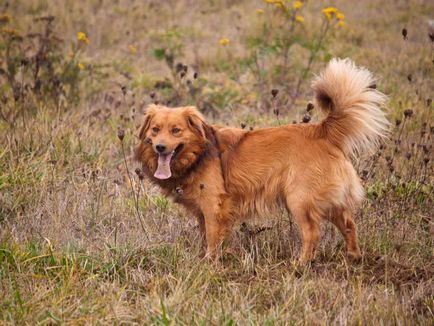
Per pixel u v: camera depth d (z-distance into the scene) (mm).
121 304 6238
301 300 6324
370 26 21141
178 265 7152
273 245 7895
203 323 5676
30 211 8391
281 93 14484
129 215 8602
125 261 7211
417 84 14492
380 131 7414
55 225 7953
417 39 19547
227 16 22641
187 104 13664
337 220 7566
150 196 9148
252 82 15227
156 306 6035
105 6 23188
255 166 7508
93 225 8281
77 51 15656
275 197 7535
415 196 8766
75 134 10805
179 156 7535
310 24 19562
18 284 6535
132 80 15578
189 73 16312
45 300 6203
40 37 14242
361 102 7297
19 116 11617
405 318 5891
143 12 22719
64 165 10086
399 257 7488
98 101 13844
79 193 8977
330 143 7375
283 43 15680
